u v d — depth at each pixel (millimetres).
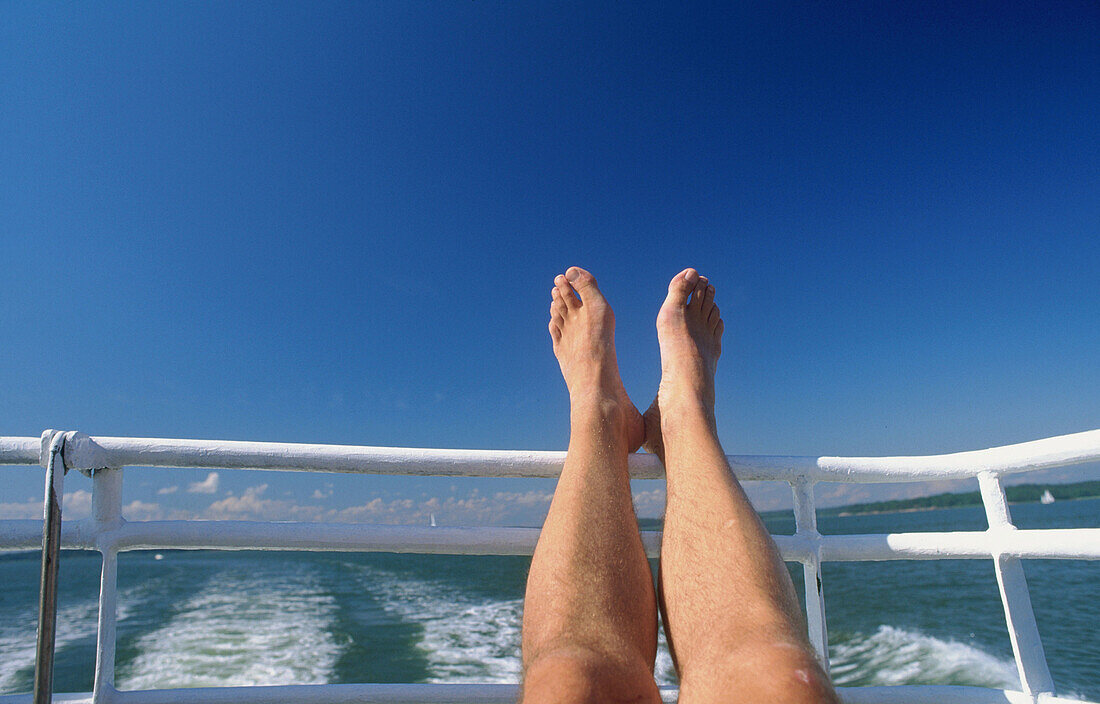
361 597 10633
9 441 900
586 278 1742
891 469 1085
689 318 1703
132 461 948
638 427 1376
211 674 5859
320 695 961
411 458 1047
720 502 908
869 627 7484
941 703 1000
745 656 669
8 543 920
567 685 677
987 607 8289
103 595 942
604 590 834
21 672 5711
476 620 8258
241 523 983
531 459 1087
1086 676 5223
